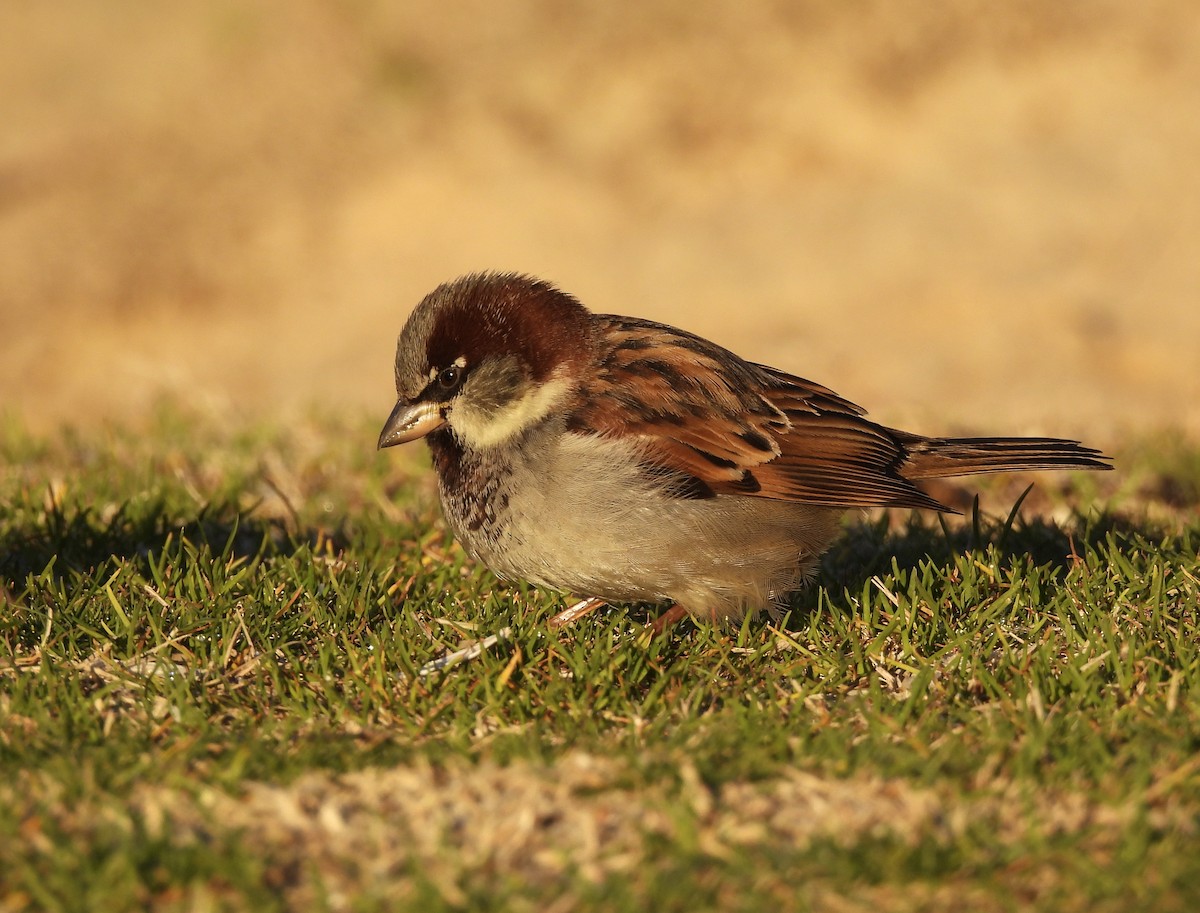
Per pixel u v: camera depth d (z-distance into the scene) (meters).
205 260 29.27
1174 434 16.03
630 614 10.28
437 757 7.83
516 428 9.42
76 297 28.34
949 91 31.42
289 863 6.92
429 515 12.38
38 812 7.16
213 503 12.35
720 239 28.42
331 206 30.44
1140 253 26.55
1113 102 30.92
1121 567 9.98
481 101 32.12
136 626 9.35
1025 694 8.41
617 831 7.16
